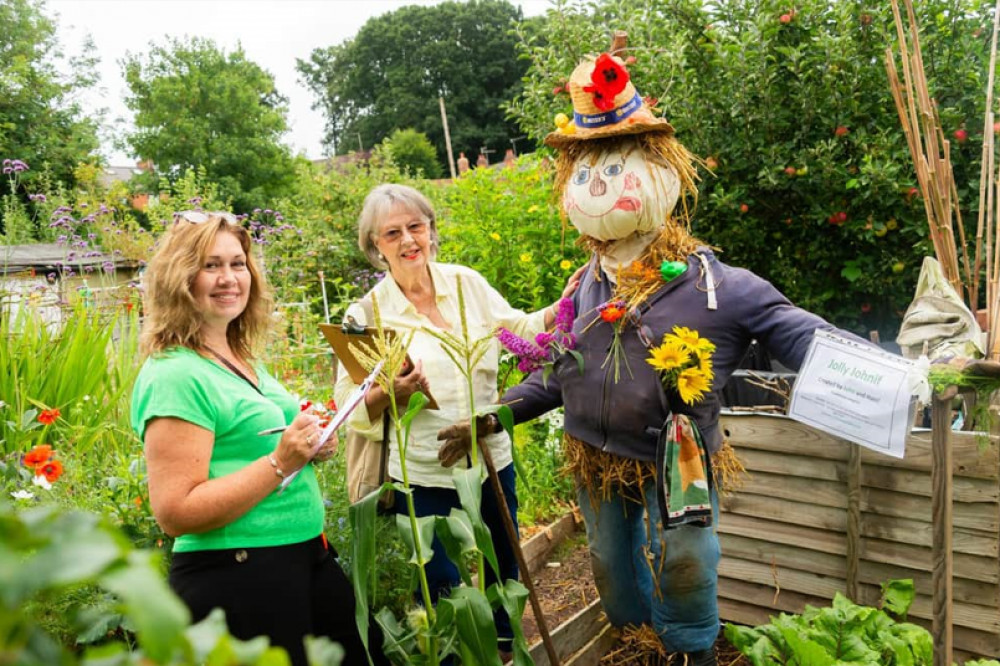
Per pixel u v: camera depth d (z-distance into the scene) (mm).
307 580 2000
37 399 3998
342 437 3730
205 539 1864
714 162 4469
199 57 26719
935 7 4305
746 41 4367
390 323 2725
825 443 2762
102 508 2756
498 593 2090
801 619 2615
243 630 1860
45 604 1960
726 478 2529
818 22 4562
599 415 2432
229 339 2191
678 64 4438
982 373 1958
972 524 2488
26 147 19203
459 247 5445
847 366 2078
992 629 2479
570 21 5191
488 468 2285
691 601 2412
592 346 2459
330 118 55969
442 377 2648
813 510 2834
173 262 1911
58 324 4883
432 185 14094
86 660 462
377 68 48844
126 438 3977
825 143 4375
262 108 26906
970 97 4273
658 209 2398
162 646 428
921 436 2572
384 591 2721
